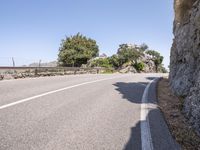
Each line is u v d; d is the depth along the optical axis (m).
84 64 50.97
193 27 10.02
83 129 5.62
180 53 13.23
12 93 9.78
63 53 48.94
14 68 17.80
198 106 6.39
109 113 7.31
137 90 13.16
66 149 4.42
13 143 4.55
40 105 7.80
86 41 51.75
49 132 5.27
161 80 21.33
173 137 5.44
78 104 8.41
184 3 12.83
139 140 5.08
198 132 5.77
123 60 59.41
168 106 8.81
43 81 15.60
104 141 4.93
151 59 66.44
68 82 16.02
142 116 7.08
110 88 13.77
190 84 9.79
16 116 6.29
